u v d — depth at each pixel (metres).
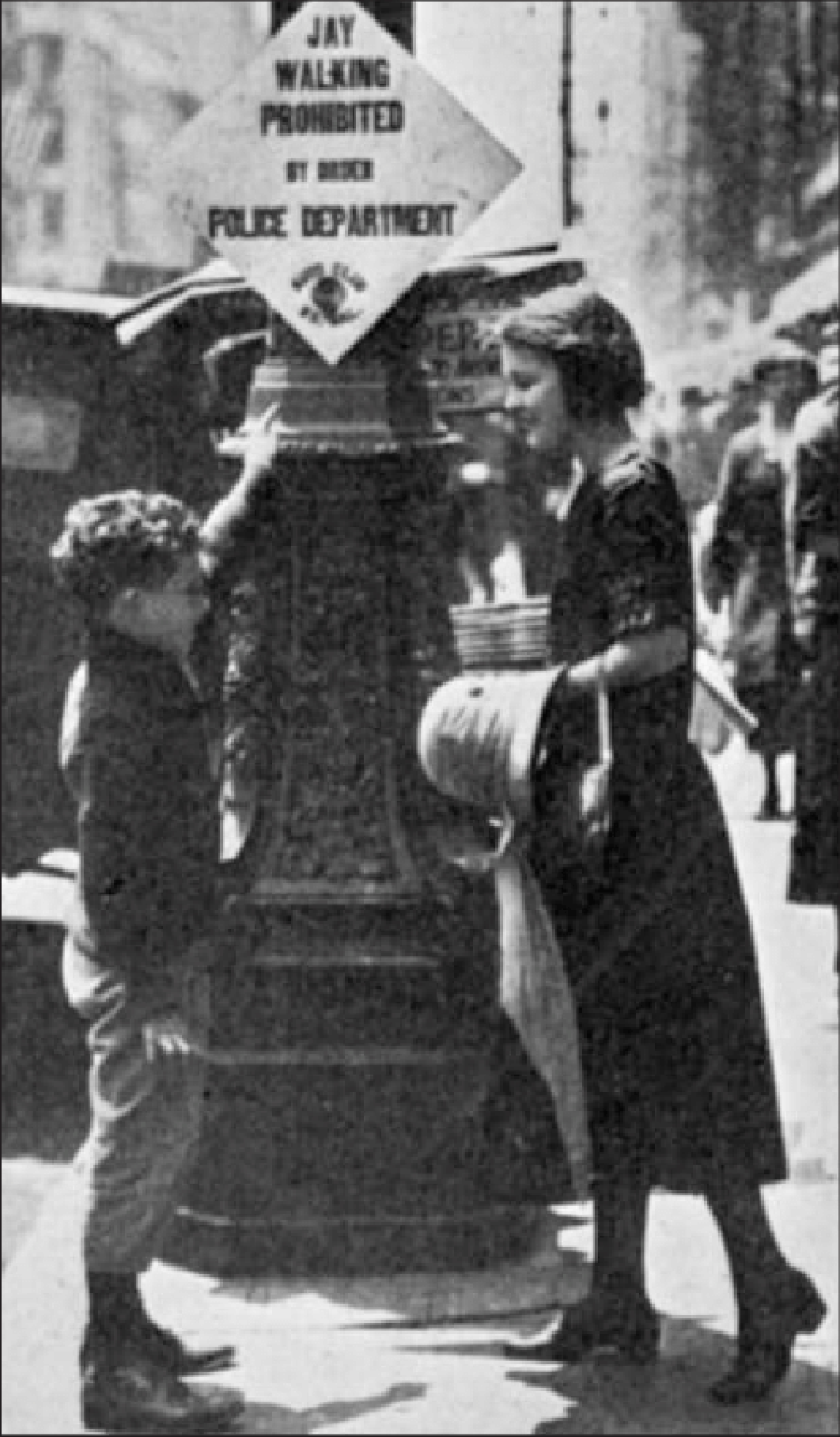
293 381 8.56
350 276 8.60
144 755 7.58
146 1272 8.18
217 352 9.18
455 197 8.66
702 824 7.96
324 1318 8.29
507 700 7.98
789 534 9.52
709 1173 7.98
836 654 9.59
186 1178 8.11
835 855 9.68
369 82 8.65
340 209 8.60
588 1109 8.03
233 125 8.62
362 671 8.59
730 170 8.99
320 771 8.60
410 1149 8.57
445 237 8.66
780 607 9.62
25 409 9.24
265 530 8.55
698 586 9.62
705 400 9.19
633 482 7.83
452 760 8.03
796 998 9.45
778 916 9.68
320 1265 8.55
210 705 8.61
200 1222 8.55
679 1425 7.78
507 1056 8.12
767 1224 7.99
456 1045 8.59
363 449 8.48
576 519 7.91
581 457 7.92
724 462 9.42
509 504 8.88
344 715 8.60
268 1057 8.54
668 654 7.84
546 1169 8.13
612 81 8.80
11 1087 9.23
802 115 8.95
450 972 8.56
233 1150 8.55
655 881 7.95
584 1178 8.09
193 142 8.64
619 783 7.90
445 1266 8.57
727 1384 7.91
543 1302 8.43
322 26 8.66
